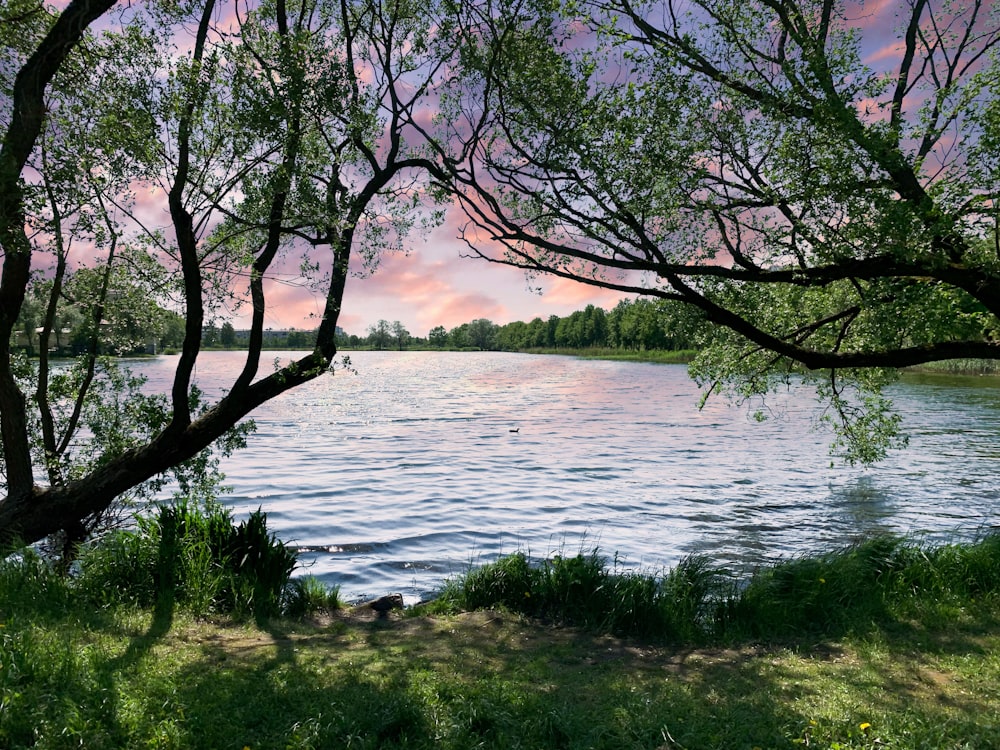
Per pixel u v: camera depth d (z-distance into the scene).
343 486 18.81
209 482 10.92
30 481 9.30
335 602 8.23
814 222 7.45
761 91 8.03
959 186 7.06
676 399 50.41
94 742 3.61
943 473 20.47
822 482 19.30
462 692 4.72
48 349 10.45
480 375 86.81
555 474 20.89
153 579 7.43
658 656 6.11
